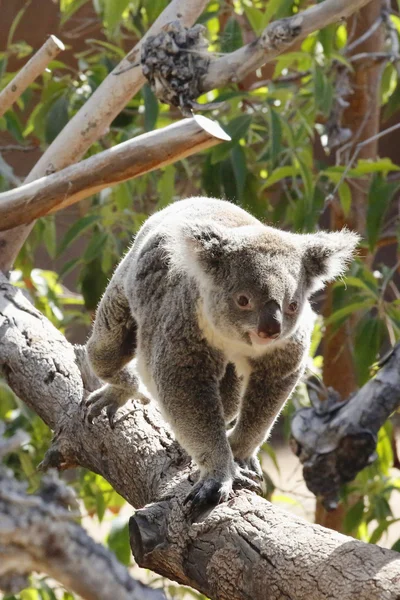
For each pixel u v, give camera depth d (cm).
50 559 210
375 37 1077
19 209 727
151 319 607
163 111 1083
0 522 208
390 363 716
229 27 904
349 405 710
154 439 627
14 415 1003
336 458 700
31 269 1048
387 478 977
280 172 872
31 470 916
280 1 877
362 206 1059
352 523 919
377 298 853
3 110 786
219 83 624
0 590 212
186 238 578
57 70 1185
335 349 1080
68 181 712
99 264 977
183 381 573
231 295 569
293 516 482
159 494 566
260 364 593
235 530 480
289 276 578
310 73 974
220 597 471
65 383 713
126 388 675
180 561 500
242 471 564
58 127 948
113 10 891
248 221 649
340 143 1031
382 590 390
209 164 908
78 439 671
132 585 212
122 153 686
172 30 627
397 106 999
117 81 788
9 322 767
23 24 1414
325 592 411
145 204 1140
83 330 1508
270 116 854
